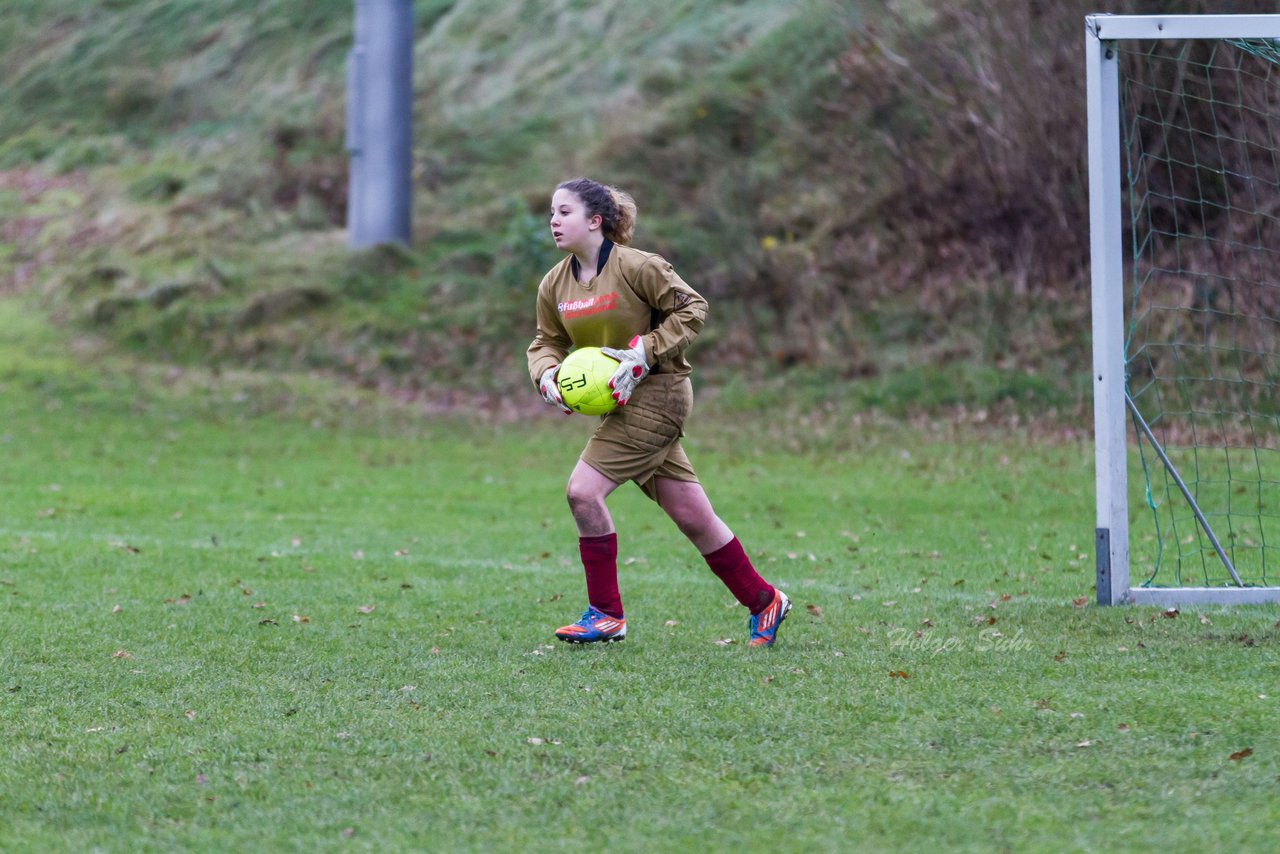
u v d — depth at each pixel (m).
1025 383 49.06
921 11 61.50
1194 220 51.41
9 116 87.12
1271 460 37.47
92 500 32.75
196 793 10.36
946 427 46.44
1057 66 55.28
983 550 25.17
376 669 14.79
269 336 58.97
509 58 79.38
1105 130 18.62
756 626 15.93
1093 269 18.64
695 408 51.91
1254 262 48.19
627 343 15.57
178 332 59.66
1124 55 49.62
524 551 25.53
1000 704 12.60
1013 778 10.38
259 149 74.38
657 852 8.97
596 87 74.38
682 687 13.62
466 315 59.62
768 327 56.72
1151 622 16.92
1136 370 46.84
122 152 79.50
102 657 15.53
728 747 11.39
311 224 68.19
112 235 68.56
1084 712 12.22
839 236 60.22
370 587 21.05
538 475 39.19
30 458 41.78
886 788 10.21
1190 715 12.02
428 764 11.04
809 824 9.45
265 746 11.62
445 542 26.72
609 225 15.55
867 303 56.25
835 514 30.86
